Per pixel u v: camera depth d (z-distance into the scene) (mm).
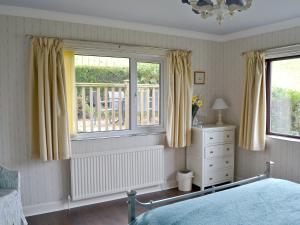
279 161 3852
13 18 3133
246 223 1807
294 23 3568
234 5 1743
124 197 3881
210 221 1826
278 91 3941
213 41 4594
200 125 4355
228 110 4590
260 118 3941
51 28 3328
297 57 3662
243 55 4215
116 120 3918
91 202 3678
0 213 2455
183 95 4090
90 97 3725
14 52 3164
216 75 4672
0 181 2799
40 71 3156
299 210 2002
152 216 1938
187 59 4168
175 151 4344
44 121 3186
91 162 3529
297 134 3744
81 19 3475
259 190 2365
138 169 3879
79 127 3676
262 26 3951
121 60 3900
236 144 4473
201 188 4113
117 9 3215
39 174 3369
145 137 4055
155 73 4188
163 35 4102
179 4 3033
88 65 3686
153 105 4203
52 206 3455
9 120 3193
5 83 3150
